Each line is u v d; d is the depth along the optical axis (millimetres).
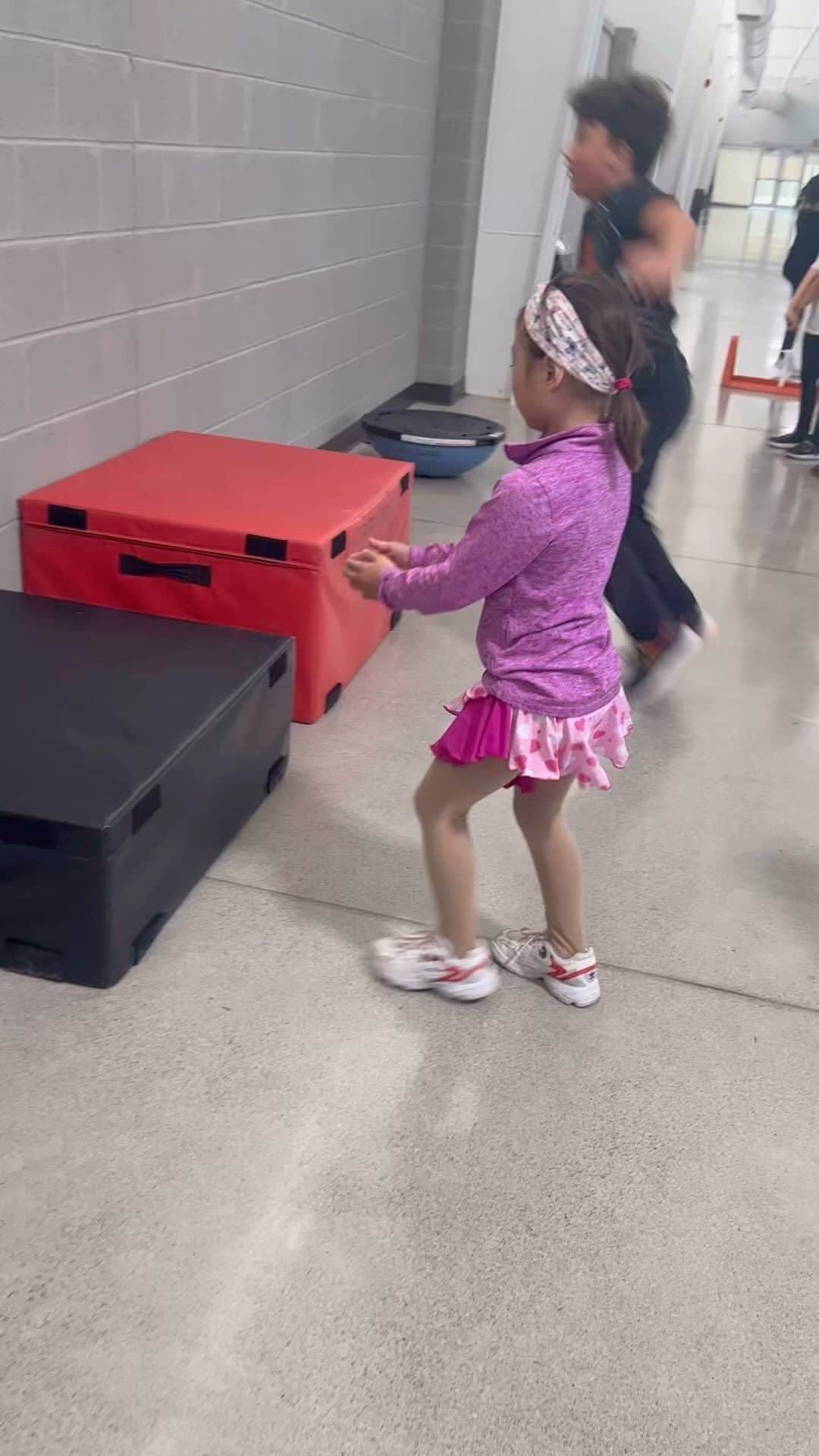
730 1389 1262
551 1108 1630
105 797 1669
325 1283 1340
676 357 2742
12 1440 1146
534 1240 1422
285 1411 1195
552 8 5586
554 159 5902
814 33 16766
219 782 2039
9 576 2564
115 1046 1663
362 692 2889
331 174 4262
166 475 2844
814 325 5484
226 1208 1425
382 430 4617
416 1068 1680
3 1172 1445
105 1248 1359
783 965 1986
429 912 2029
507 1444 1183
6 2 2217
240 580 2506
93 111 2586
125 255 2844
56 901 1691
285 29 3590
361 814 2328
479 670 3080
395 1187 1479
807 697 3082
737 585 3891
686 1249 1430
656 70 9180
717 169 30391
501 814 2379
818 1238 1464
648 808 2465
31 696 1958
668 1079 1705
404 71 4988
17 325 2434
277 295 3930
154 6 2773
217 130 3230
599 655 1597
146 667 2104
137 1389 1205
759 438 6105
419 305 6035
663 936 2037
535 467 1504
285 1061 1667
